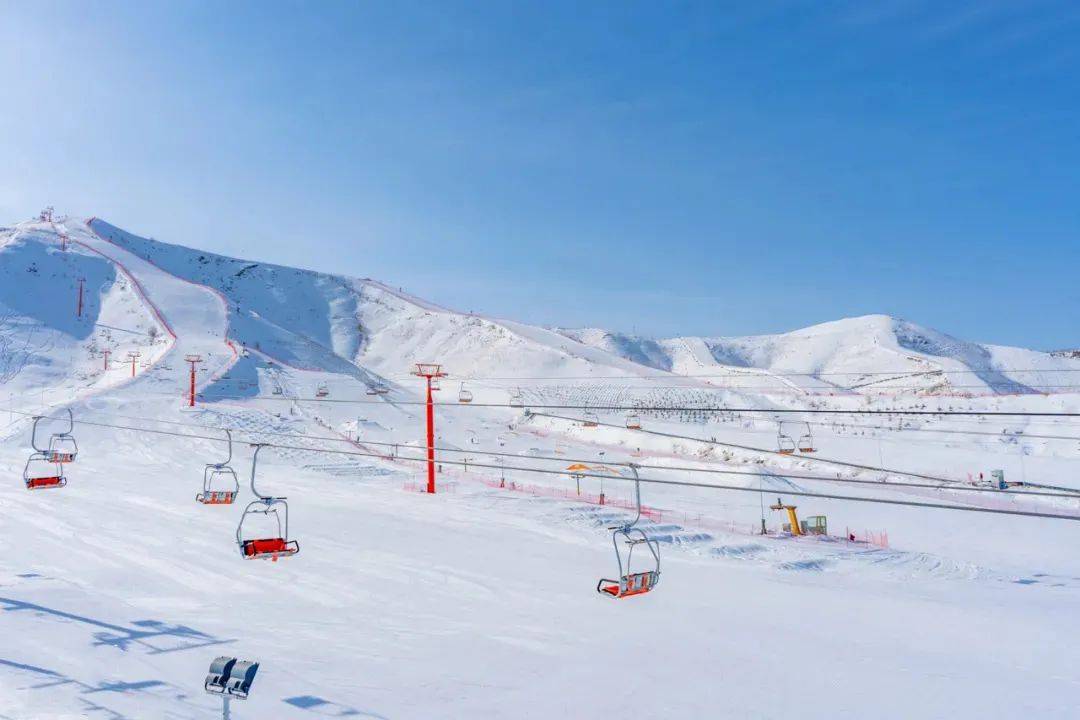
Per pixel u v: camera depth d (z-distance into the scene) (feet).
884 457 241.96
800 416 389.80
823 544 135.74
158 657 48.01
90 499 134.82
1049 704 47.60
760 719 44.14
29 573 76.74
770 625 68.80
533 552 104.22
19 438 215.72
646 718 43.78
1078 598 91.40
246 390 333.21
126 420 246.88
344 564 89.81
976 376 638.53
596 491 194.18
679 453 272.92
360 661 52.60
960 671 54.90
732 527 150.61
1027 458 230.48
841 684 51.08
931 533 155.94
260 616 65.31
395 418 322.34
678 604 77.05
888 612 75.56
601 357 629.10
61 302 504.43
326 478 183.62
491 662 54.08
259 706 40.47
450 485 182.70
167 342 425.69
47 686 39.06
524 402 426.10
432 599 75.25
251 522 117.91
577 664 54.34
